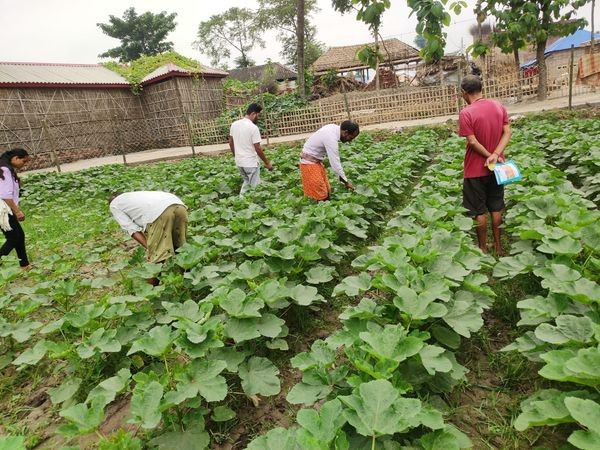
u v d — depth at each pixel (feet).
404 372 8.43
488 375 9.56
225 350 9.72
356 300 13.57
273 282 11.36
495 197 15.60
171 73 81.00
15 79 70.28
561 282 9.53
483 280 11.05
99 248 20.97
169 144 86.79
